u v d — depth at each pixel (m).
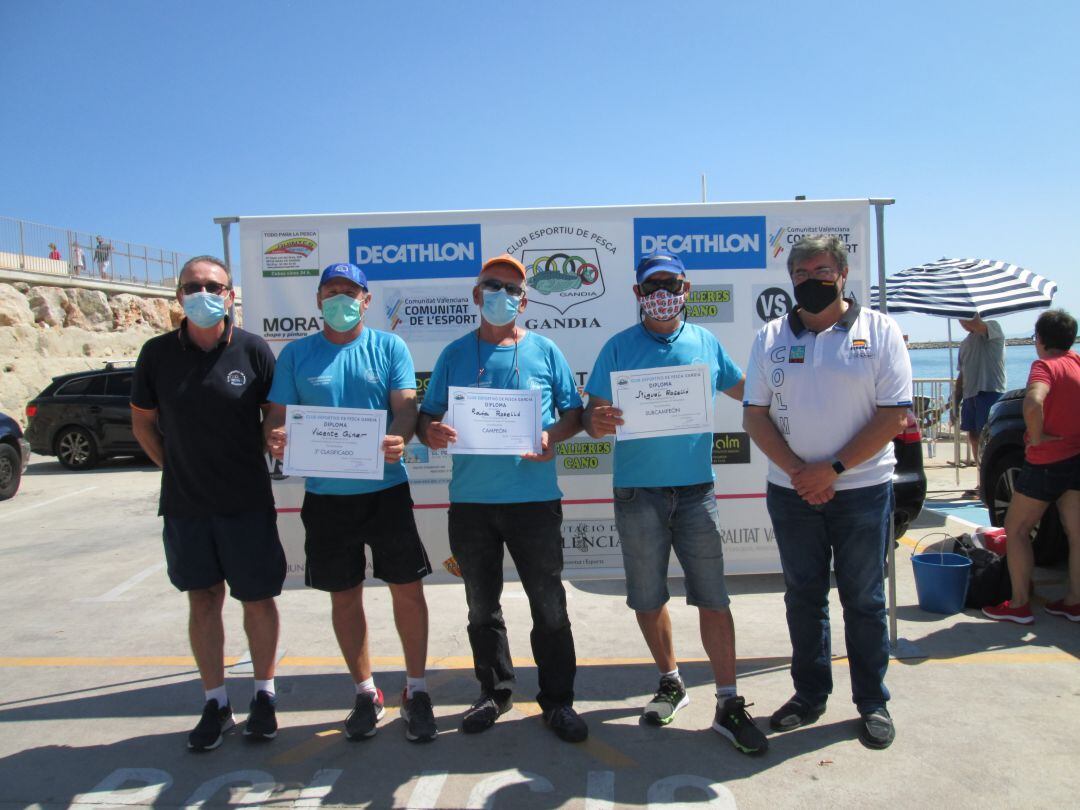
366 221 4.31
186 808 2.86
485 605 3.38
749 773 2.98
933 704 3.47
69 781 3.06
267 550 3.35
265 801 2.89
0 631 4.89
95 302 21.73
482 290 3.26
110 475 11.98
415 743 3.31
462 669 4.16
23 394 17.33
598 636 4.59
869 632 3.20
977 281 8.07
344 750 3.27
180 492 3.26
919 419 11.28
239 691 3.93
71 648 4.58
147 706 3.75
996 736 3.18
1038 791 2.79
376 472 3.15
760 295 4.33
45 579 6.09
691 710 3.54
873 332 3.10
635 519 3.31
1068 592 4.55
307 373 3.29
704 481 3.30
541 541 3.26
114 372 12.80
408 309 4.34
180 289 3.17
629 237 4.31
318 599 5.46
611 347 3.44
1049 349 4.50
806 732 3.28
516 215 4.30
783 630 4.56
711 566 3.29
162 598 5.56
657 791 2.88
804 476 3.08
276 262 4.32
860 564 3.18
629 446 3.33
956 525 6.68
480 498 3.26
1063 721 3.29
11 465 9.95
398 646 4.52
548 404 3.36
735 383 3.59
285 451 3.16
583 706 3.63
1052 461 4.31
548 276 4.32
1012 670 3.83
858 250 4.30
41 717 3.64
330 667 4.23
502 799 2.86
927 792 2.80
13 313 18.23
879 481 3.16
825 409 3.11
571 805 2.80
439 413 3.40
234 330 3.38
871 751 3.10
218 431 3.22
